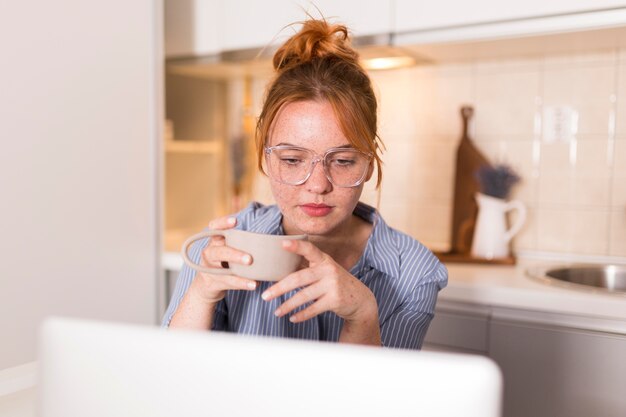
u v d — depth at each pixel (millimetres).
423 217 2164
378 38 1798
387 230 984
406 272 924
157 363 415
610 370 1421
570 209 1949
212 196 2512
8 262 1346
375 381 375
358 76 842
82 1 1493
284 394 391
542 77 1955
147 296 1738
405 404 371
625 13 1514
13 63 1335
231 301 919
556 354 1479
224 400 402
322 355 385
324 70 808
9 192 1342
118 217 1629
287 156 797
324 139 776
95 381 429
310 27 877
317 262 710
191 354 408
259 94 2432
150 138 1726
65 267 1483
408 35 1790
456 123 2092
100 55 1550
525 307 1508
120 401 424
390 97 2191
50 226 1439
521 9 1622
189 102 2518
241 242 706
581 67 1900
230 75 2385
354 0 1817
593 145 1903
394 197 2209
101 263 1582
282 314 707
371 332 737
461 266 1845
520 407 1531
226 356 402
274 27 1931
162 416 415
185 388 410
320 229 818
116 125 1609
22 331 1383
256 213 1034
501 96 2016
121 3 1607
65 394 436
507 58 1998
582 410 1458
